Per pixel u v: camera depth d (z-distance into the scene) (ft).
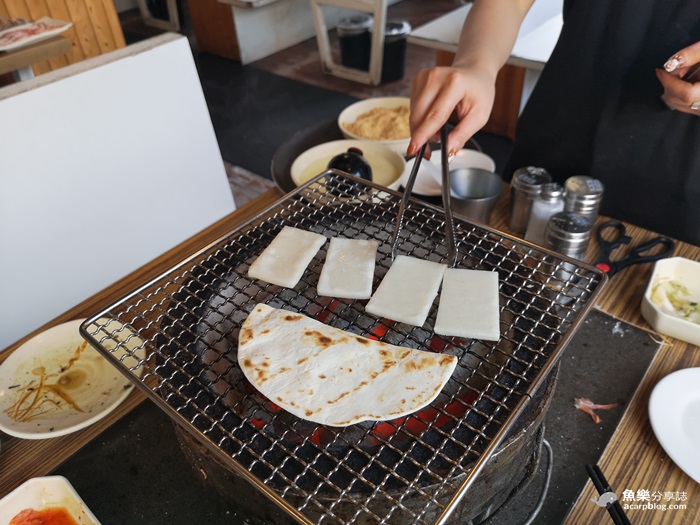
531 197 4.96
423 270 3.50
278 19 18.04
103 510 3.47
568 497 3.36
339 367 2.97
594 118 5.16
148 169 7.31
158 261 5.09
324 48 16.43
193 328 3.25
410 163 6.24
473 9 4.62
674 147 4.82
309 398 2.81
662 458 3.46
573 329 2.81
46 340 4.20
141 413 3.96
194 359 3.05
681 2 4.28
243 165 12.60
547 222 4.91
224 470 2.65
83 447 3.77
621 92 4.85
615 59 4.74
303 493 2.34
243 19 16.99
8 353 4.31
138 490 3.56
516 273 3.50
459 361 3.19
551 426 3.70
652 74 4.62
